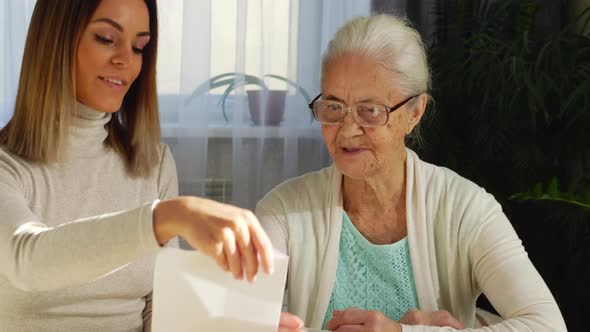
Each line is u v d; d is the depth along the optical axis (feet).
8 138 4.34
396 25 4.17
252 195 9.75
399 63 4.06
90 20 4.16
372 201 4.45
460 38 8.83
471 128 8.21
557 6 9.62
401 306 4.45
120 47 4.25
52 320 4.22
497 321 4.66
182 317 2.45
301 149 9.91
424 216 4.40
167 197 4.99
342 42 4.10
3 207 3.25
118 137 4.74
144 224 2.62
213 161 9.68
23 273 2.84
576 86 7.64
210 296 2.43
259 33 9.42
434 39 9.32
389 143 4.16
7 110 8.54
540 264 8.46
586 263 7.90
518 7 8.47
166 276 2.44
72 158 4.47
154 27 4.66
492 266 4.26
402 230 4.50
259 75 9.50
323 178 4.64
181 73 9.16
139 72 4.54
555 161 7.90
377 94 4.03
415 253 4.38
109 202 4.58
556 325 3.85
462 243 4.41
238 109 9.41
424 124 8.15
